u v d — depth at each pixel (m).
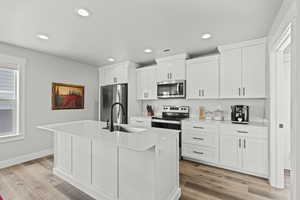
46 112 3.49
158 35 2.53
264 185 2.21
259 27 2.23
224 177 2.45
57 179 2.40
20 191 2.10
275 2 1.66
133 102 4.25
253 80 2.66
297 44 1.20
